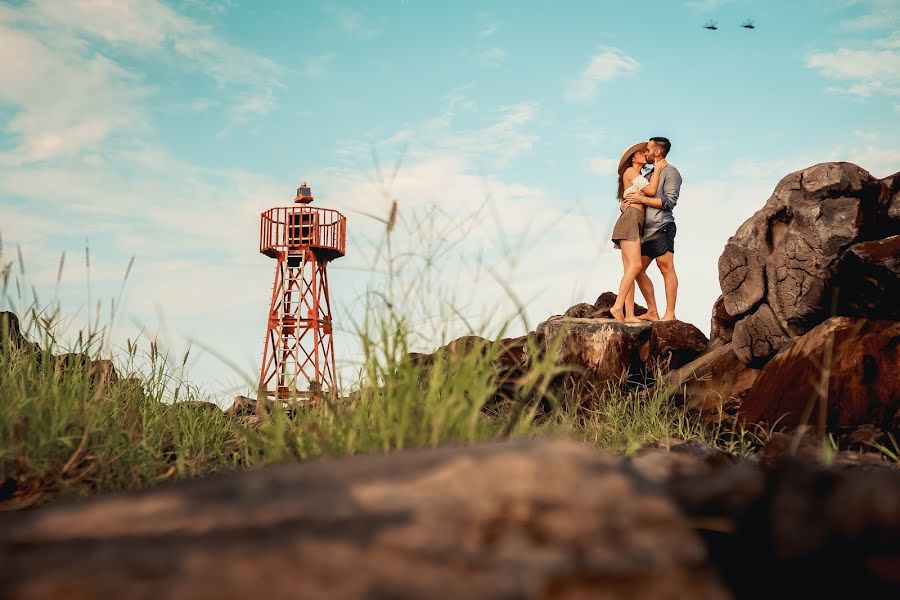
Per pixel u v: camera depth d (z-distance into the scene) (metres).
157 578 1.11
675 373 8.97
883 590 1.50
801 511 1.67
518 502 1.40
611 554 1.30
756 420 6.52
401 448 2.45
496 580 1.20
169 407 4.24
